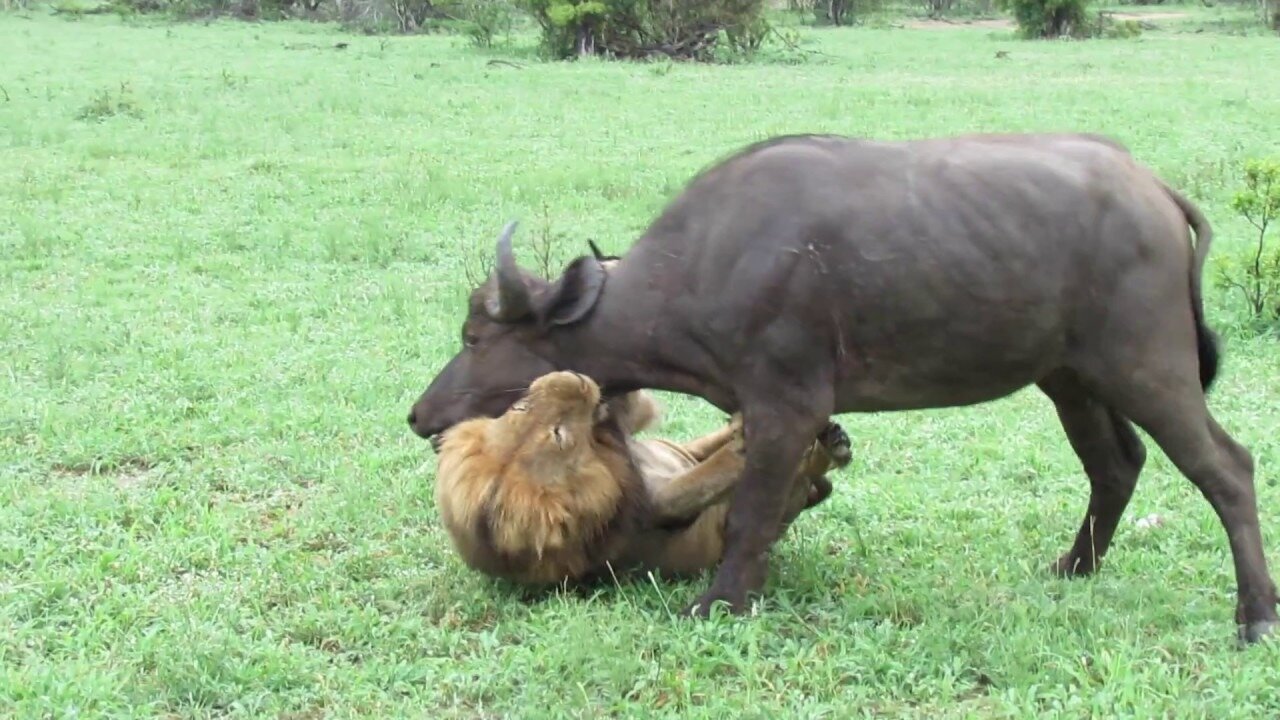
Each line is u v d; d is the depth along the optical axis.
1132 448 5.91
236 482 7.15
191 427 7.96
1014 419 8.35
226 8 53.69
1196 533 6.43
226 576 5.98
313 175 16.84
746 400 5.34
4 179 16.34
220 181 16.47
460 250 12.87
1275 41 40.34
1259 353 9.63
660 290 5.46
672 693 4.84
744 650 5.12
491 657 5.12
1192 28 47.47
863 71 31.66
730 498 5.58
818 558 6.12
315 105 24.25
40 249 12.75
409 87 27.48
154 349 9.52
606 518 5.52
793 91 26.28
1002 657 4.94
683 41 35.16
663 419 8.07
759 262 5.22
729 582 5.44
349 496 6.83
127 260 12.46
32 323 10.24
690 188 5.52
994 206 5.19
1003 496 7.10
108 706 4.71
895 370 5.33
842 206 5.20
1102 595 5.62
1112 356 5.25
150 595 5.73
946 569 5.97
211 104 24.20
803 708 4.64
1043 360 5.36
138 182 16.33
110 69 31.02
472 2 43.81
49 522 6.53
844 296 5.20
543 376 5.45
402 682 4.95
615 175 16.56
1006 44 40.66
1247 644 5.12
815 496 6.29
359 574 5.98
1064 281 5.21
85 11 54.44
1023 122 20.98
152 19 51.84
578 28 35.22
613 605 5.51
